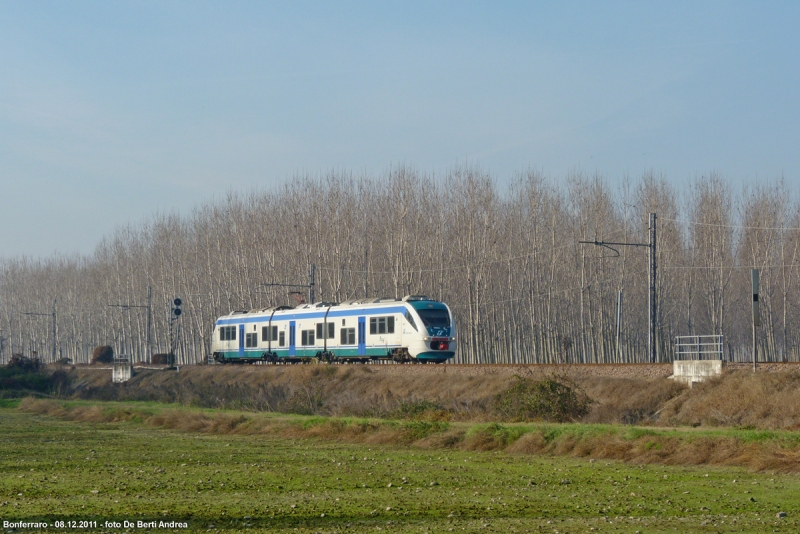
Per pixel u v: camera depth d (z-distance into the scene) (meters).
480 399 66.56
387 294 140.62
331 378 85.69
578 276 138.62
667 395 61.25
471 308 125.75
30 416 84.44
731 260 137.75
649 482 36.84
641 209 140.38
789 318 134.38
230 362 114.00
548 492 35.12
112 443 57.66
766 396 53.59
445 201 141.62
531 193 140.25
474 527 27.83
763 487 34.62
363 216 147.00
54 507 31.69
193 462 46.53
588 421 57.00
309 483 38.22
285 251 150.50
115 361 138.88
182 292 174.38
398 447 53.03
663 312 137.88
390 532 26.98
